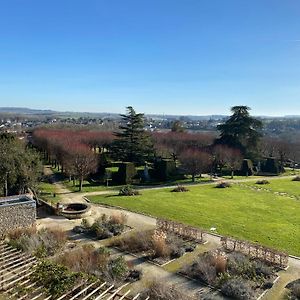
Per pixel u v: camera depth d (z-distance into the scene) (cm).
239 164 6175
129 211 3541
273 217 3419
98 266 2020
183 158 5588
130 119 6600
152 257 2323
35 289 1248
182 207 3725
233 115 6950
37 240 2336
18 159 3791
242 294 1833
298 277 2119
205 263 2114
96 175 5450
